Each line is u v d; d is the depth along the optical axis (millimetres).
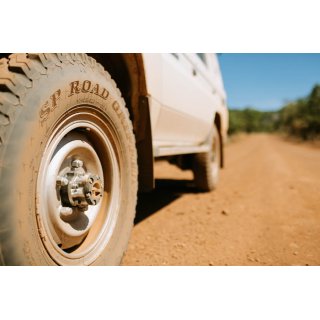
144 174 2578
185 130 3941
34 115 1356
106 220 2000
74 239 1767
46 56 1517
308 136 39812
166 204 4406
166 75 2873
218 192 5316
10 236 1253
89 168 1897
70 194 1666
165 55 2902
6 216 1236
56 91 1486
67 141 1722
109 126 1975
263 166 10062
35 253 1386
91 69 1796
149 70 2461
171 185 5898
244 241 2975
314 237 3084
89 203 1744
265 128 139250
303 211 4059
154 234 3133
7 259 1268
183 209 4129
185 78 3492
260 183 6324
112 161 2049
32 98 1365
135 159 2285
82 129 1858
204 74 4648
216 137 5703
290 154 17594
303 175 7566
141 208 4184
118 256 2043
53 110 1481
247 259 2561
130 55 2311
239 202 4566
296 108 52562
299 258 2592
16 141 1273
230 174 7902
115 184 2084
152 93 2537
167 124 3221
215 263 2465
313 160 12852
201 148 4562
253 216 3842
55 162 1598
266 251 2736
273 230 3305
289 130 57875
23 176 1297
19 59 1432
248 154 18469
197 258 2561
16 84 1334
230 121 53812
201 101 4305
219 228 3355
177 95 3223
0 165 1228
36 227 1400
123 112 2098
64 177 1685
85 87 1703
